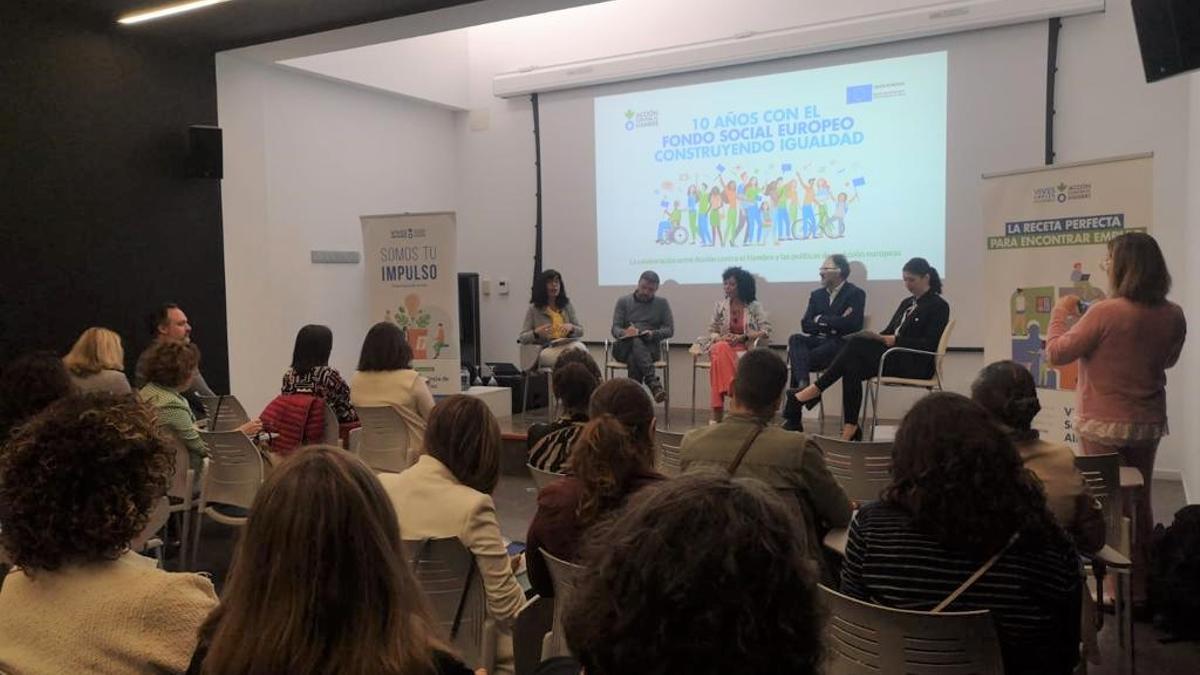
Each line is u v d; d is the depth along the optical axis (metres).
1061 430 3.74
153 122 5.68
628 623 0.67
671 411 7.46
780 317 7.27
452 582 2.13
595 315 8.11
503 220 8.59
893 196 6.73
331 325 7.57
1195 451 4.68
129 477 1.31
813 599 0.70
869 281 6.87
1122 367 3.10
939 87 6.50
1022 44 6.18
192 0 5.04
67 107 5.18
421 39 8.10
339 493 1.02
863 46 6.75
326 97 7.46
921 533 1.56
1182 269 5.70
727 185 7.41
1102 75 5.94
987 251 3.95
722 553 0.67
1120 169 3.55
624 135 7.83
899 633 1.55
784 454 2.35
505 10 5.29
